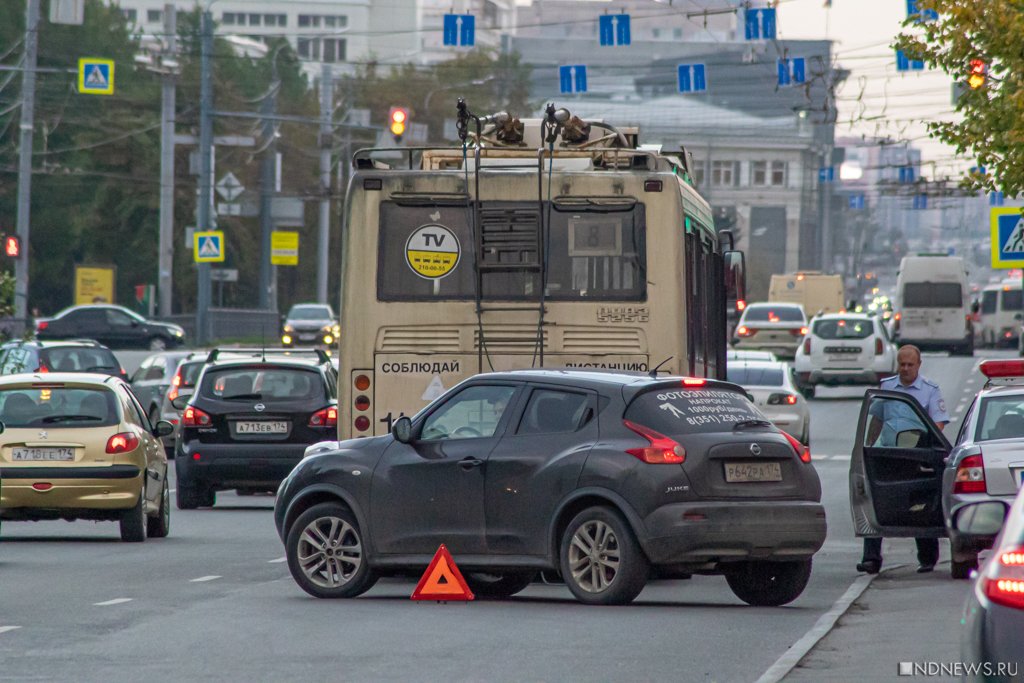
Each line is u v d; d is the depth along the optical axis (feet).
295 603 130.72
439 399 134.72
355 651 104.88
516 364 157.58
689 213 165.17
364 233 158.51
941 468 150.41
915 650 105.60
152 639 110.32
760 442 127.24
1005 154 198.29
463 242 158.71
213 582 145.79
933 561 158.10
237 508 233.14
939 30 199.31
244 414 219.00
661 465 124.36
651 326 157.17
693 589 148.15
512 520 128.98
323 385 221.87
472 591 142.92
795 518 126.31
